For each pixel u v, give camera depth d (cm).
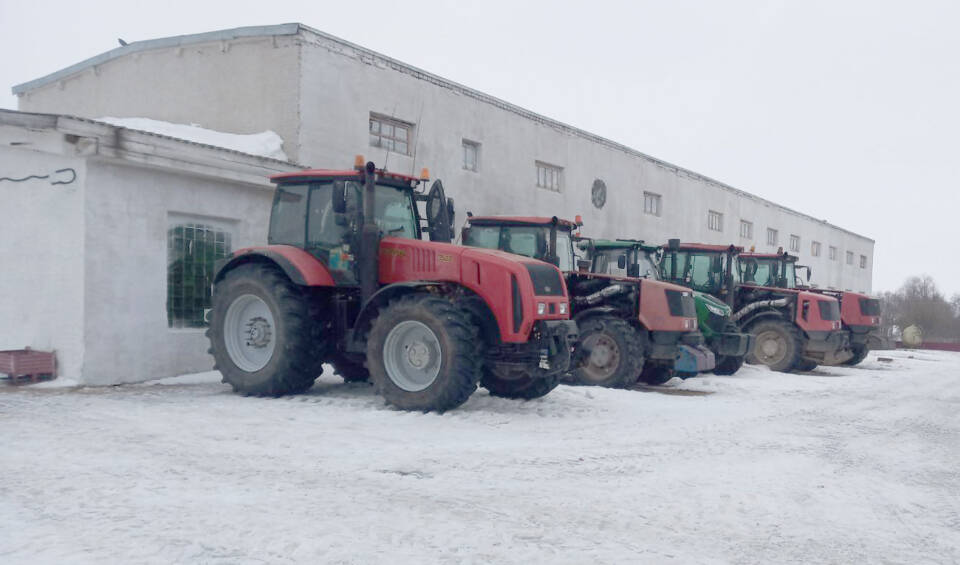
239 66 1166
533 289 729
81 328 839
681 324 1069
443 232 850
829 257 3638
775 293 1527
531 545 347
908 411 895
